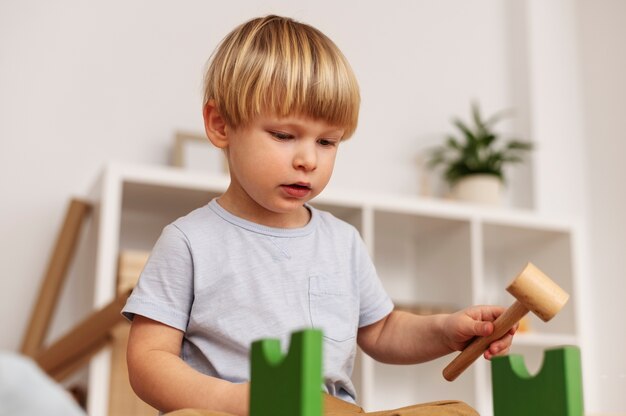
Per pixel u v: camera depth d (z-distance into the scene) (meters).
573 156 2.82
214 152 2.22
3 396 0.40
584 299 2.73
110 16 2.29
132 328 0.85
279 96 0.81
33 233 2.09
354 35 2.63
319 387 0.49
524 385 0.58
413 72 2.70
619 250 2.67
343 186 2.50
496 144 2.78
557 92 2.84
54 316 2.07
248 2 2.48
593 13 2.86
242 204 0.91
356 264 0.97
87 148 2.19
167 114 2.30
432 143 2.67
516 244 2.64
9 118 2.12
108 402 1.78
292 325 0.87
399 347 0.95
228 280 0.87
